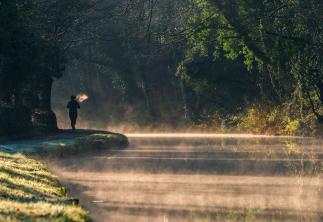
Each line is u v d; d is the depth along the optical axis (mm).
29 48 84125
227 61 137250
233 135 109625
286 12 90062
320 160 57281
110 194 36906
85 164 55281
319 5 86812
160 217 29609
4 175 33750
